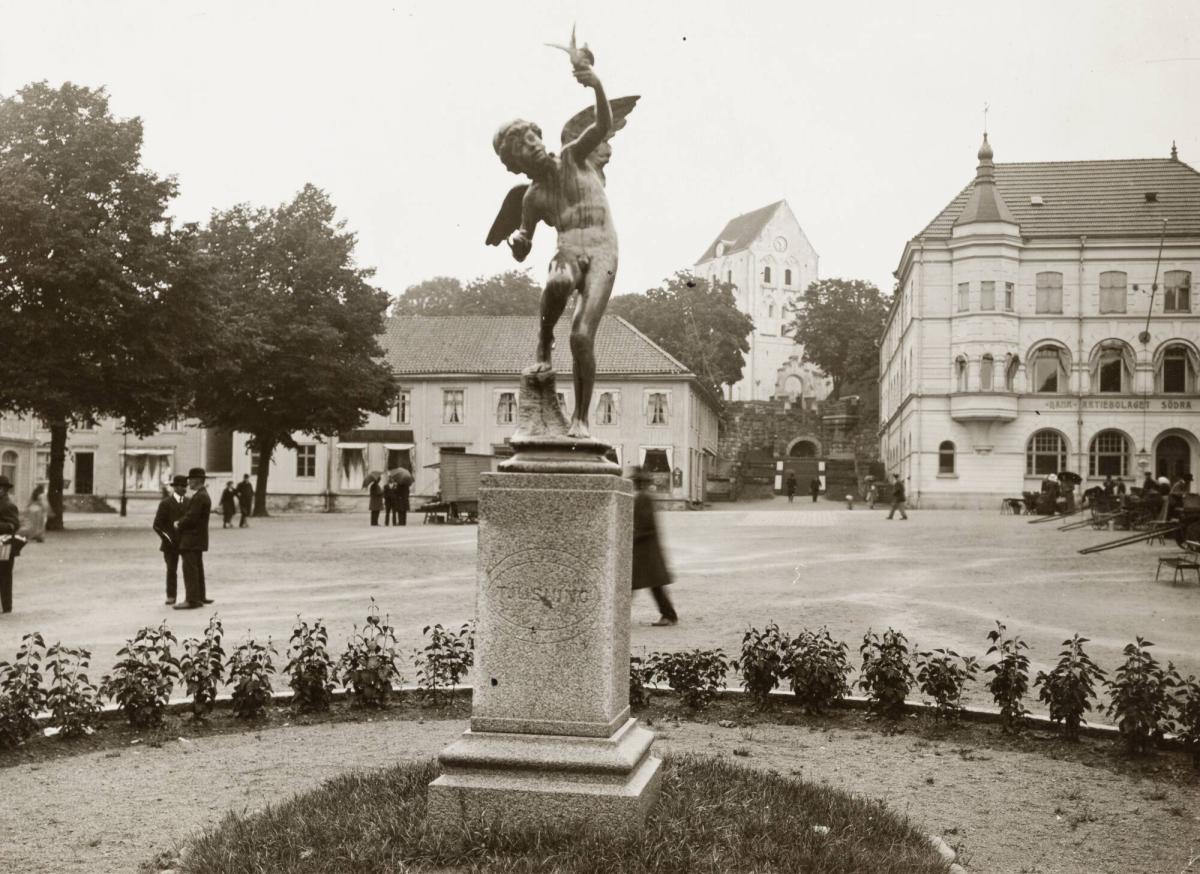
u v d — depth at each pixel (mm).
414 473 63031
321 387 45438
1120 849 5789
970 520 40656
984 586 18938
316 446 63469
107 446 66562
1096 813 6398
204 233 46656
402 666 11109
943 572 21359
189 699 9477
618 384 61406
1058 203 56125
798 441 90875
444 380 63094
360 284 47438
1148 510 32875
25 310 31766
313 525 39844
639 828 5316
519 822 5383
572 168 6246
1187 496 28266
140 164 33531
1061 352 54062
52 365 31672
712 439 79875
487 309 84188
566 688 5613
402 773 6355
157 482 66312
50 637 13328
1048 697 8148
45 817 6223
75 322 32312
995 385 53312
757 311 123562
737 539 30844
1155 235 53469
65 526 38594
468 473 41781
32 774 7145
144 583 19734
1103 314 53750
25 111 32438
